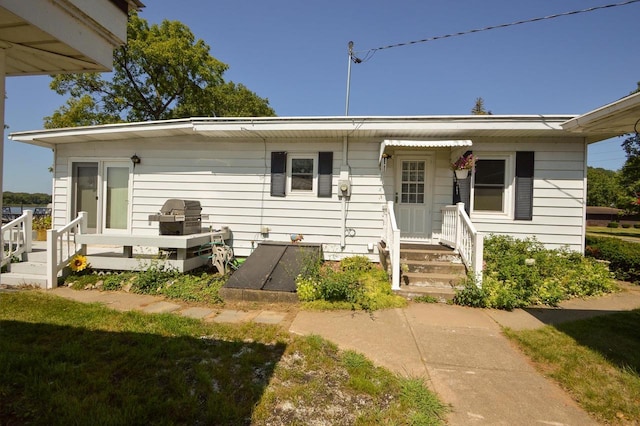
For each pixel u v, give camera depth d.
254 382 2.71
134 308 4.81
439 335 3.88
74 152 8.58
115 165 8.53
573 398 2.64
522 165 7.14
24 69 2.68
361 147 7.57
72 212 8.65
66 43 2.18
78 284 5.96
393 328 4.08
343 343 3.62
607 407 2.50
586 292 5.73
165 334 3.67
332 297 5.09
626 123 4.87
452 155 7.28
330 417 2.33
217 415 2.26
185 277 6.16
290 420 2.28
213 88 19.20
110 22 2.49
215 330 3.82
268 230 7.86
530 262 5.91
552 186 7.11
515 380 2.91
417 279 5.62
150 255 6.89
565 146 7.07
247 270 5.94
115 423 2.12
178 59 16.64
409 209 7.52
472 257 5.43
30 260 6.75
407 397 2.58
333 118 6.84
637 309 4.94
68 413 2.20
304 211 7.77
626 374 2.97
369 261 7.41
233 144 7.96
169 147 8.19
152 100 18.17
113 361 2.97
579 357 3.29
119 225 8.53
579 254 6.89
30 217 6.86
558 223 7.10
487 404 2.54
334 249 7.67
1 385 2.50
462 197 6.86
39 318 4.07
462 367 3.13
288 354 3.26
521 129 6.43
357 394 2.62
